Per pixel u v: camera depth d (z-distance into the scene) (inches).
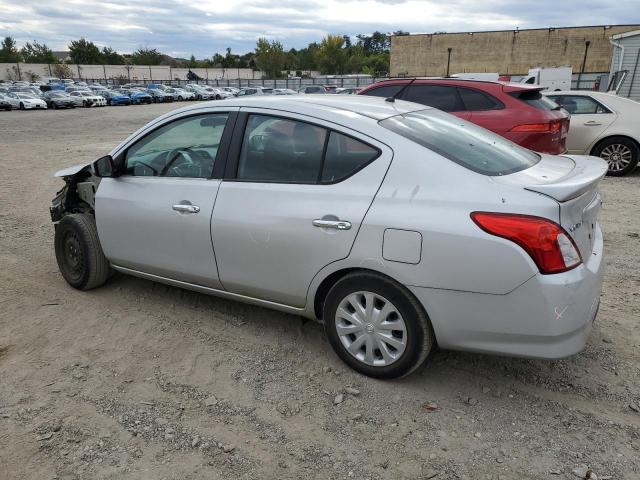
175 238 148.5
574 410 116.6
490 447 105.8
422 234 109.7
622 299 170.2
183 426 113.1
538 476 98.2
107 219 163.9
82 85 2293.3
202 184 143.0
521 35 2316.7
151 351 143.3
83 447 106.7
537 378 128.4
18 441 108.1
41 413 117.0
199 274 147.6
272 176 132.6
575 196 106.3
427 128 130.7
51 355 141.3
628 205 287.6
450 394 122.8
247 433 111.0
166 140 154.2
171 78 3909.9
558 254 103.0
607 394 122.0
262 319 160.2
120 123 1046.4
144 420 114.8
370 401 120.6
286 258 128.8
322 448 106.4
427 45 2463.1
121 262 167.3
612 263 201.9
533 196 104.8
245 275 137.9
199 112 148.3
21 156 545.3
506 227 103.3
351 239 117.9
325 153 125.6
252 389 126.1
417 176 114.0
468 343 112.7
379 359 125.3
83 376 131.4
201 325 157.2
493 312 107.3
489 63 2395.4
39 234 255.0
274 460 103.3
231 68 4229.8
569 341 106.9
